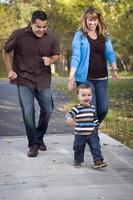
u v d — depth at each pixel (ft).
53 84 109.81
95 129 30.91
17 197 25.89
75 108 30.89
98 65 32.60
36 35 33.68
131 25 114.42
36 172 30.35
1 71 184.03
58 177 29.25
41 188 27.27
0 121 50.34
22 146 37.45
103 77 33.01
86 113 30.71
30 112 33.99
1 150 36.14
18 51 34.12
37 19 33.14
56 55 34.17
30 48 33.83
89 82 32.71
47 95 34.40
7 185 27.91
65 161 32.86
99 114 33.71
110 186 27.45
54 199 25.50
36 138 34.27
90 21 32.09
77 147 31.04
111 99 73.15
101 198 25.48
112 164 31.96
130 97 76.43
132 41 129.90
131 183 28.02
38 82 34.12
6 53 34.12
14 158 33.78
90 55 32.40
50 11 191.52
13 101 70.03
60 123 48.55
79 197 25.71
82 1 169.89
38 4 213.05
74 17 176.45
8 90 91.50
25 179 28.96
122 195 25.95
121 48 156.87
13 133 43.55
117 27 133.39
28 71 34.01
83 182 28.22
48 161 32.91
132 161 32.73
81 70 32.45
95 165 30.78
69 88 32.04
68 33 201.36
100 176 29.35
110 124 48.21
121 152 35.17
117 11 117.39
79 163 31.27
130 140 41.39
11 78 34.01
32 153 34.04
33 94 34.35
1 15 196.95
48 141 38.88
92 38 32.40
